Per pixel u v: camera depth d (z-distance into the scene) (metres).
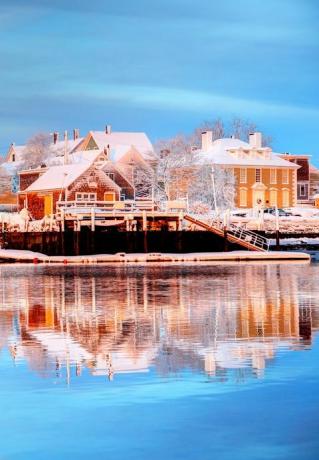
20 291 58.09
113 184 134.62
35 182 141.25
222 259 99.75
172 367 28.11
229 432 21.05
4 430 21.45
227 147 165.12
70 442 20.55
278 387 25.11
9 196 177.88
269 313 43.66
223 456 19.48
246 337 34.59
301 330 36.62
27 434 21.14
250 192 162.12
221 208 149.00
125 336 35.22
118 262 96.69
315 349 31.36
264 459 19.30
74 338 34.75
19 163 186.88
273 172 164.00
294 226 120.81
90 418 22.30
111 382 25.95
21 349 31.97
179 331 36.62
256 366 28.09
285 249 118.00
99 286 61.84
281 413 22.48
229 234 104.88
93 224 100.81
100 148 166.50
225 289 59.12
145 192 159.62
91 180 133.25
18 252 102.81
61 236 101.06
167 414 22.53
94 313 44.03
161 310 45.31
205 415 22.41
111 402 23.73
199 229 105.19
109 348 32.09
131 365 28.59
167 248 103.69
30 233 107.19
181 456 19.52
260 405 23.22
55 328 37.97
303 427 21.34
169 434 20.95
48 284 64.31
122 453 19.77
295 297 53.03
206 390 24.86
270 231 118.81
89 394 24.56
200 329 37.25
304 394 24.28
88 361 29.39
